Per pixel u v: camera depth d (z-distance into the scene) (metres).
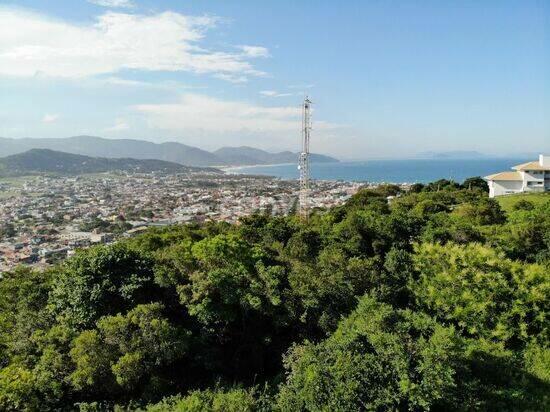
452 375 14.34
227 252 21.12
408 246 26.98
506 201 50.81
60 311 18.81
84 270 18.83
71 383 15.02
